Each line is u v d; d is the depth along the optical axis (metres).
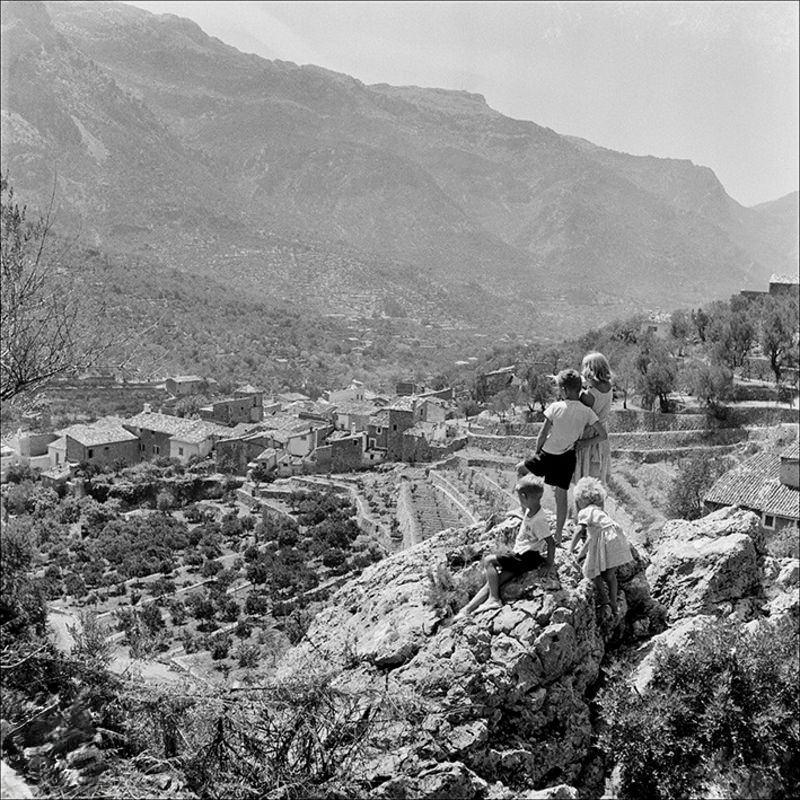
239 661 32.16
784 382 80.50
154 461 92.88
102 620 41.16
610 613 12.60
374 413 97.50
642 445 74.50
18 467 85.12
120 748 10.91
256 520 71.94
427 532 55.03
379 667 11.64
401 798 9.62
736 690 11.66
